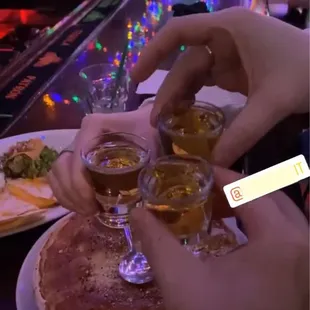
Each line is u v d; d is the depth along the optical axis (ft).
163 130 0.97
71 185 0.98
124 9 2.53
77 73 1.88
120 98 1.64
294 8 2.60
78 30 2.29
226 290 0.66
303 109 0.85
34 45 2.16
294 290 0.66
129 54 2.00
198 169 0.83
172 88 1.05
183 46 1.10
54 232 1.02
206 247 0.88
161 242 0.71
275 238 0.70
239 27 0.92
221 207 0.91
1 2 3.26
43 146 1.36
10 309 0.91
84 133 1.06
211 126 0.94
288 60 0.84
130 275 0.91
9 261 1.02
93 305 0.86
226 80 1.09
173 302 0.66
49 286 0.90
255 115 0.82
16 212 1.10
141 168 0.92
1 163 1.30
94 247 0.98
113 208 0.97
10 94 1.74
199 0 2.64
